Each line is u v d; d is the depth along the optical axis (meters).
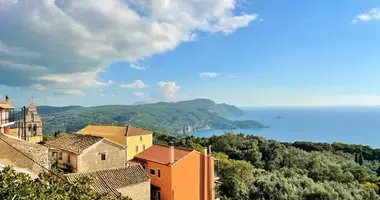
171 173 33.59
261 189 49.78
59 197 10.38
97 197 12.47
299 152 86.25
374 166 89.25
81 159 30.55
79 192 11.66
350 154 99.62
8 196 8.89
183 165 35.19
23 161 17.17
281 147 89.19
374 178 72.56
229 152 88.25
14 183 9.27
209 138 103.50
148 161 36.75
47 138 55.53
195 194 36.38
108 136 57.41
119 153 34.06
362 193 53.03
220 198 44.56
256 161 82.62
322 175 68.50
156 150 40.00
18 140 22.94
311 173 70.12
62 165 32.34
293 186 50.25
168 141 95.44
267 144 92.31
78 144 32.66
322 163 73.88
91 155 31.52
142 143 60.38
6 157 16.91
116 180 26.91
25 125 42.16
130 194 27.00
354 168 77.56
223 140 92.19
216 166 59.53
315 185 51.06
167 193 33.75
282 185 49.25
